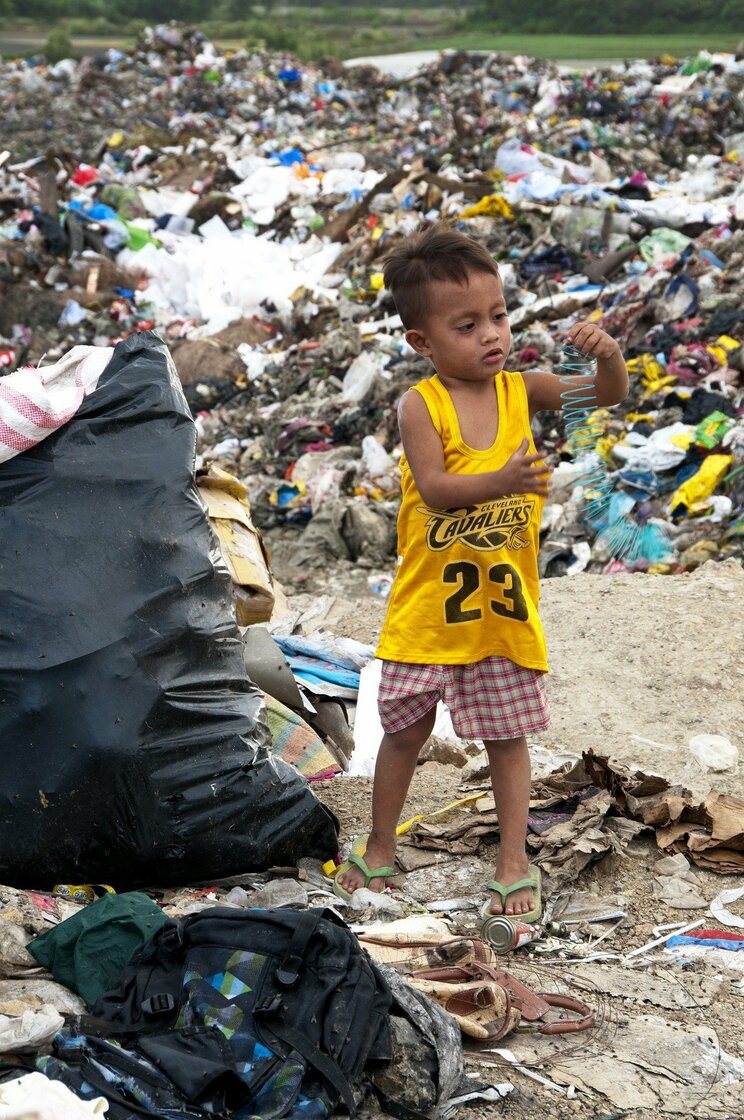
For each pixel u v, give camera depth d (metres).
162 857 3.07
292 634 5.72
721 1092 2.47
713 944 3.12
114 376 3.39
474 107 27.22
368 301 13.70
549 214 14.11
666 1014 2.79
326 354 11.99
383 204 16.19
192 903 3.03
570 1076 2.49
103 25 83.88
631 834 3.59
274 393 11.80
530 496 3.09
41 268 14.86
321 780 4.18
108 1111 2.06
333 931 2.42
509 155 17.22
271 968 2.35
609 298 11.86
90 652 2.99
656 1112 2.39
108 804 2.99
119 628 3.04
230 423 11.38
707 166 19.62
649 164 20.36
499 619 3.12
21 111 31.19
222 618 3.30
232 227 17.12
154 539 3.19
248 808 3.17
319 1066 2.19
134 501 3.21
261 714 3.35
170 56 34.53
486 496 2.89
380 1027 2.32
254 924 2.43
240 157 22.27
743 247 12.25
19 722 2.95
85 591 3.05
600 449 8.52
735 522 7.93
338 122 28.19
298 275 14.88
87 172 18.55
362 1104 2.30
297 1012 2.29
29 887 3.06
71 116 30.14
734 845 3.52
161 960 2.44
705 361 9.85
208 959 2.38
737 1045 2.67
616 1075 2.50
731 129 22.38
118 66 34.19
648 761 4.46
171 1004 2.31
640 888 3.40
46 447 3.21
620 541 7.91
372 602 6.64
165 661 3.11
